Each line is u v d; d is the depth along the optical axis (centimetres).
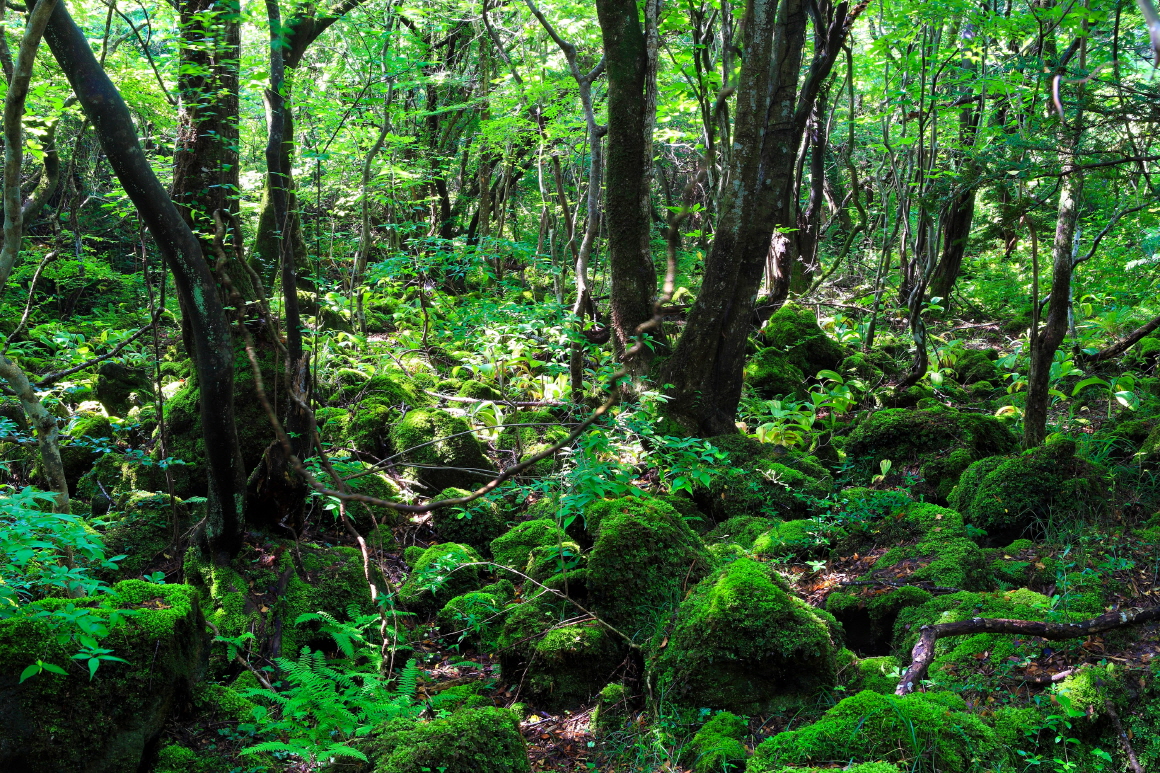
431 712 376
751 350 877
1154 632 354
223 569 422
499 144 1096
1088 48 630
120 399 654
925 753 292
